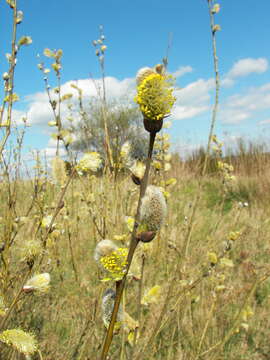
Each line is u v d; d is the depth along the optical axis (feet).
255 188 27.94
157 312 9.06
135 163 3.45
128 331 6.10
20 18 5.96
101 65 9.27
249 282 11.85
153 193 3.09
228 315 10.21
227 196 26.50
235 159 37.32
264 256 14.25
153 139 2.93
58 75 7.63
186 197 21.97
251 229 17.17
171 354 8.50
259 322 10.03
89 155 4.34
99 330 8.33
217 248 12.70
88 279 11.12
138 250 5.46
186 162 32.35
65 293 10.59
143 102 2.85
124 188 10.16
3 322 3.91
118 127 9.09
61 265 11.22
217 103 6.56
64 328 9.21
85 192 9.59
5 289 6.36
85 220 14.07
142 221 3.03
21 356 6.33
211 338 9.34
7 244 7.09
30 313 8.59
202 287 10.17
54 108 7.25
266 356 9.27
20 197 10.87
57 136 6.37
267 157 35.91
